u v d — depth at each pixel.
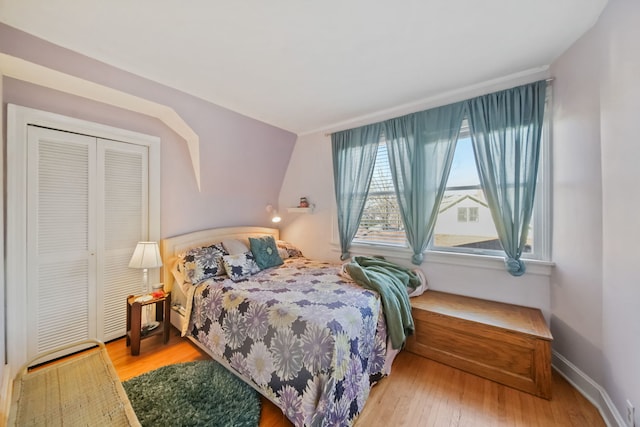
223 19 1.44
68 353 2.13
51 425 1.13
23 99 1.87
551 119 1.96
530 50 1.78
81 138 2.17
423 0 1.33
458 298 2.33
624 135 1.35
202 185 3.00
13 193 1.84
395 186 2.64
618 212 1.40
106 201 2.33
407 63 1.90
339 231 3.11
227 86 2.22
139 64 1.88
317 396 1.33
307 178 3.56
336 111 2.78
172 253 2.70
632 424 1.28
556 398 1.66
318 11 1.39
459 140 2.39
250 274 2.58
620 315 1.39
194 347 2.29
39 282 1.99
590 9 1.43
